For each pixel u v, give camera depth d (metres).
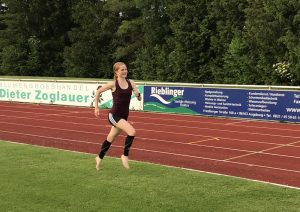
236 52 43.50
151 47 52.72
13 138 13.97
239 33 44.00
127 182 7.84
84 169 8.78
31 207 6.41
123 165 9.17
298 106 18.17
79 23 60.56
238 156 11.42
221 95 20.33
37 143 13.02
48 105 25.92
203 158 11.08
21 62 61.03
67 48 59.75
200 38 47.19
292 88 19.12
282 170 9.80
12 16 64.19
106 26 57.31
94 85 24.44
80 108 24.38
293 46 37.28
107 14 58.09
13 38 63.62
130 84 8.41
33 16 63.12
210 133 15.66
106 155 11.09
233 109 20.02
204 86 20.88
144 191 7.29
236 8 44.72
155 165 9.34
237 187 7.61
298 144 13.48
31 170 8.59
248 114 19.61
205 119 19.83
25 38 62.69
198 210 6.38
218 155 11.52
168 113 22.03
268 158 11.21
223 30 45.72
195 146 12.91
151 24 52.19
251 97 19.47
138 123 18.36
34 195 6.96
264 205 6.63
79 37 58.59
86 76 58.19
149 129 16.58
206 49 47.88
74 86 25.31
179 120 19.44
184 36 48.06
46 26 62.94
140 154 11.48
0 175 8.18
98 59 57.84
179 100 21.70
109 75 57.28
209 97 20.73
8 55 61.03
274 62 40.28
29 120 18.98
